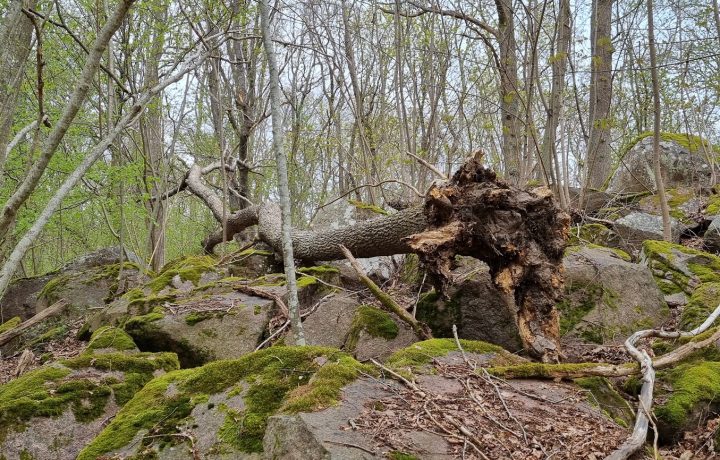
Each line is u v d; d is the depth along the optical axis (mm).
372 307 5559
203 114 12000
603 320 5082
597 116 10172
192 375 3814
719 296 5129
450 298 5234
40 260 15117
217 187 12430
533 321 4746
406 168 13844
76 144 9586
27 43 3932
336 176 17422
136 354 5180
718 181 9648
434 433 2873
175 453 3148
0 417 3871
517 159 8734
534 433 3021
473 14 10312
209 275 7461
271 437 2879
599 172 11422
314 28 11633
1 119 3770
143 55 7727
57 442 3881
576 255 5695
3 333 6773
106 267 8922
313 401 3016
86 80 3285
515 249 4672
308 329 5422
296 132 14102
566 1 8188
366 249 6348
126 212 8773
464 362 3953
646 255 6449
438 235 4684
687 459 3305
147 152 9562
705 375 4035
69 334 7258
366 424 2861
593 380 3852
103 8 7188
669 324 5199
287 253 4715
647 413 3379
